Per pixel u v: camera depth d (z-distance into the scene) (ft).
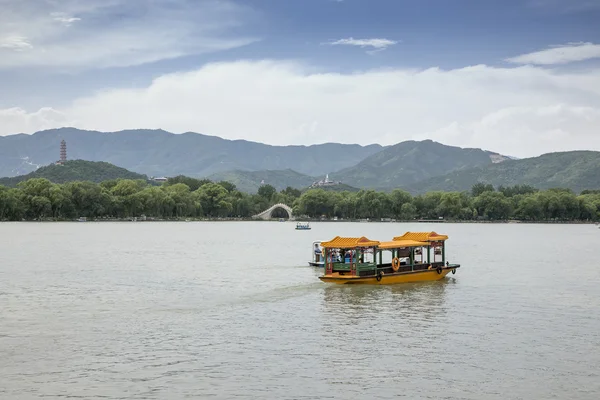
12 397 113.19
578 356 140.05
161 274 288.71
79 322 172.45
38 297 216.54
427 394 116.67
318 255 332.19
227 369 129.70
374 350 144.15
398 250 264.93
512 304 205.26
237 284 251.60
